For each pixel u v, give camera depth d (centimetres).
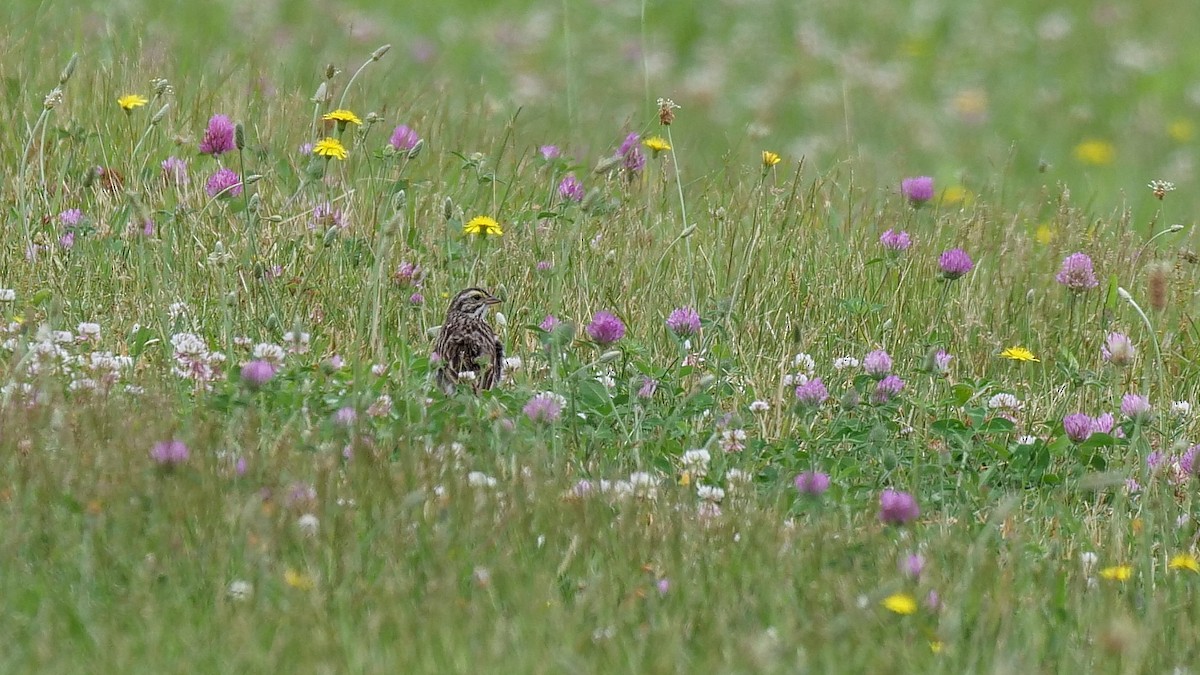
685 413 1048
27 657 719
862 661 768
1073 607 855
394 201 1191
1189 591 918
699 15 3122
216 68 1739
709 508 923
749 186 1520
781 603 812
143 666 718
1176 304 1364
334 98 1622
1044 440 1136
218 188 1269
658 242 1353
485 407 1009
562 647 757
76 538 812
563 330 1016
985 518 993
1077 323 1334
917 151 2495
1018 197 1850
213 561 810
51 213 1281
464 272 1241
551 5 3078
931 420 1120
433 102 1734
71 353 1066
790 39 3070
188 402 995
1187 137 2730
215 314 1157
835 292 1293
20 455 882
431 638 750
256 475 877
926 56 3077
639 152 1406
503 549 853
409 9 2872
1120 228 1477
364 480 883
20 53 1589
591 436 1013
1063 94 2914
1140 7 3372
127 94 1507
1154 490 1022
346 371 1058
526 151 1509
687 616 803
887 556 884
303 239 1260
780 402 1080
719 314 1125
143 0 2220
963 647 802
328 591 790
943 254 1241
